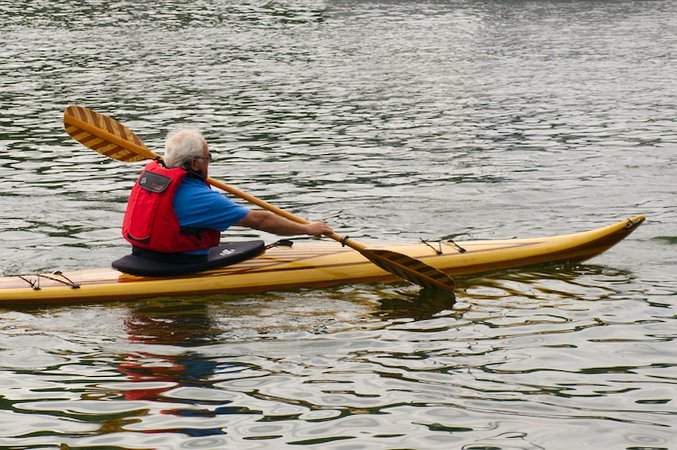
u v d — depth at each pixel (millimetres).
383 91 43688
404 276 17922
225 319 16359
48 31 66438
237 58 54312
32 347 15062
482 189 26391
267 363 14445
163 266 17438
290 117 37875
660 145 32125
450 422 12523
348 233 22203
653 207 24266
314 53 56000
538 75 47719
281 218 17375
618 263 19672
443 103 40594
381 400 13156
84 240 21438
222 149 32125
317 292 17891
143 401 13078
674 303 17156
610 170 28594
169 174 17156
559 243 19656
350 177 28031
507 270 19328
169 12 77750
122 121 37156
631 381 13805
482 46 58125
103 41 61469
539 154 31031
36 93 43219
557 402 13117
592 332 15758
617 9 77625
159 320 16266
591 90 43281
